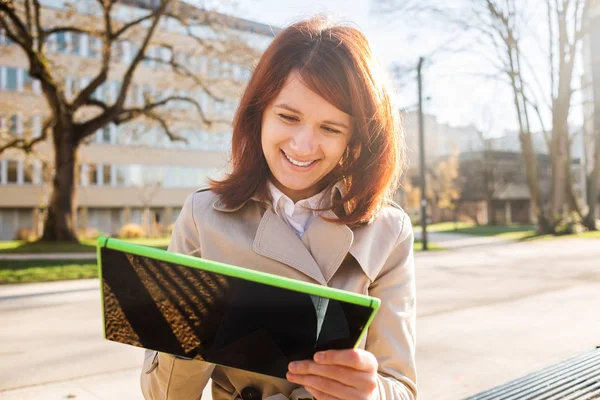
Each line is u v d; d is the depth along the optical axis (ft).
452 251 56.08
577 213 87.35
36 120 98.48
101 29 66.59
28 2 56.44
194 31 100.99
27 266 38.52
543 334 17.31
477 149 167.94
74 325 19.95
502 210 166.20
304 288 2.75
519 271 35.14
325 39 3.87
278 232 4.03
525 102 79.77
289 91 3.84
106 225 120.88
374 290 4.20
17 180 108.68
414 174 150.71
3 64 100.27
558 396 6.37
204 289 2.86
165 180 125.90
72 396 12.21
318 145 3.88
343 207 4.21
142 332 3.06
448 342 16.44
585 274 32.63
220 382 4.42
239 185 4.25
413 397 3.72
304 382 2.99
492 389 6.71
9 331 18.95
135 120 72.08
